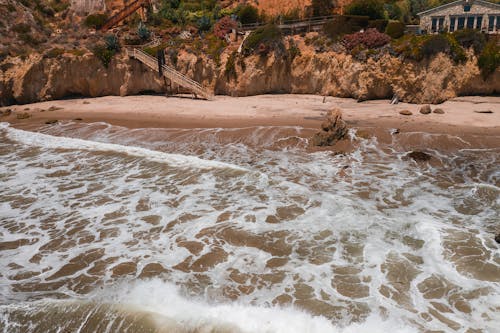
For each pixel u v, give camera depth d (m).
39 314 7.28
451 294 7.56
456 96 25.48
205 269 8.70
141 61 30.88
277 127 19.81
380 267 8.50
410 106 24.05
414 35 26.48
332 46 27.78
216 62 30.02
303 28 31.94
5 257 9.48
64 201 12.60
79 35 35.16
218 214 11.29
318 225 10.41
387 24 28.69
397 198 12.09
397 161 15.36
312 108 24.36
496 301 7.32
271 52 28.61
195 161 15.84
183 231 10.42
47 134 21.55
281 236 9.94
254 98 28.48
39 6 38.72
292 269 8.56
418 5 39.97
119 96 31.53
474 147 16.55
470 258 8.70
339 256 8.98
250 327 6.77
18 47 31.48
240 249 9.46
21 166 16.09
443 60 24.31
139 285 8.16
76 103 29.52
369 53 25.73
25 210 12.02
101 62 30.62
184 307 7.39
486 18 32.28
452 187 12.84
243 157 16.50
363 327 6.70
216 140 18.72
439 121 20.19
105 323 7.01
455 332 6.55
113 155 17.06
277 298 7.61
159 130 20.75
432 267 8.44
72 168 15.70
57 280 8.49
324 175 14.18
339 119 17.56
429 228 9.93
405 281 8.00
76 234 10.50
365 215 10.85
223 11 38.31
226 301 7.57
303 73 28.64
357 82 26.31
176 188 13.34
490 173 13.99
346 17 28.64
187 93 31.23
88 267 8.95
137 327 6.86
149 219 11.20
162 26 37.12
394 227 10.16
